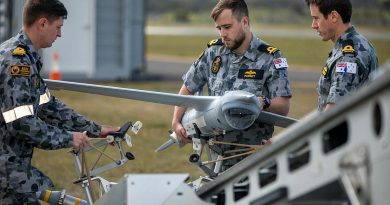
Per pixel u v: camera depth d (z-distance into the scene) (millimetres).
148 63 41531
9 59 6969
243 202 5844
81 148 7230
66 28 27594
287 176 5418
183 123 7910
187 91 8609
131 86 26406
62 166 13273
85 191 7566
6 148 7125
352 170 4910
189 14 109500
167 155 14391
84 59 27969
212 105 7324
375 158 4820
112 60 28594
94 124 7766
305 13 92375
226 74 8227
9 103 6941
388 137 4754
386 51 46656
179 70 36375
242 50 8141
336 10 7609
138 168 13055
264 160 5609
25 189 7207
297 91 26812
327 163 5117
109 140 7570
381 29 64438
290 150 5391
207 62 8422
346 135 5664
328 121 5066
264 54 8102
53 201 7355
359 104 4887
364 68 7566
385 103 4758
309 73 36469
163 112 20500
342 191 5168
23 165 7199
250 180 5781
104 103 21906
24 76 6969
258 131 8102
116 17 28469
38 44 7227
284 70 8078
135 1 29297
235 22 7992
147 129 17375
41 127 7020
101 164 12953
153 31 78562
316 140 5195
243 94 7180
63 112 7742
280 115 7848
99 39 28219
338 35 7695
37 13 7148
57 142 7074
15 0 25703
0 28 26391
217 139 8102
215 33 74188
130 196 6141
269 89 8109
